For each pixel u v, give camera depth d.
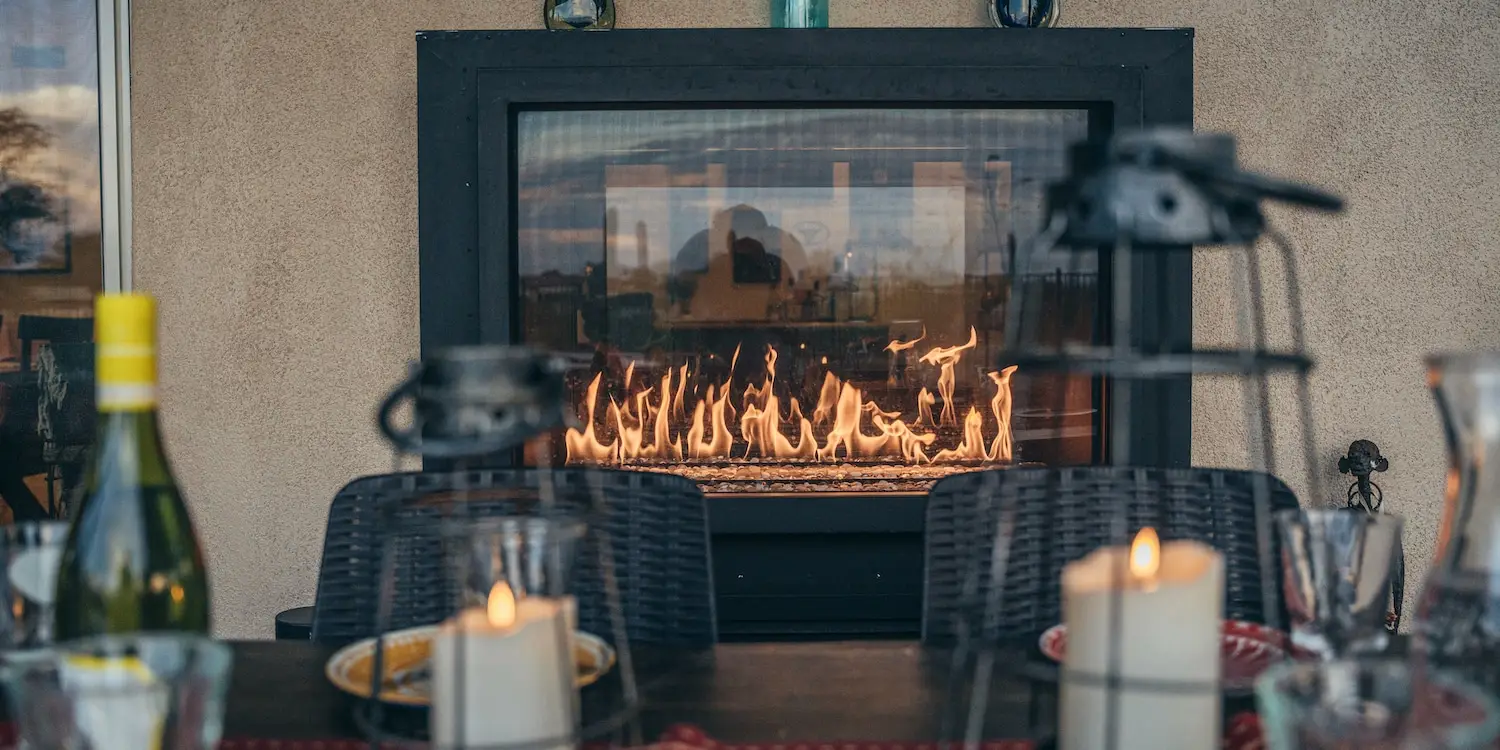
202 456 2.30
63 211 2.29
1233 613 1.20
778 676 0.88
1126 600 0.59
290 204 2.28
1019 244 2.21
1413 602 2.36
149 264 2.29
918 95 2.07
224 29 2.26
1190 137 0.58
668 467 2.21
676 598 1.19
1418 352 2.33
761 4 2.27
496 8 2.25
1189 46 2.07
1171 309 2.12
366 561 1.18
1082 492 1.22
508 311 2.10
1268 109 2.30
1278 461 2.34
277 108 2.27
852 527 2.10
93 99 2.28
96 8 2.26
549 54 2.06
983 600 1.16
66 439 2.31
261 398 2.30
